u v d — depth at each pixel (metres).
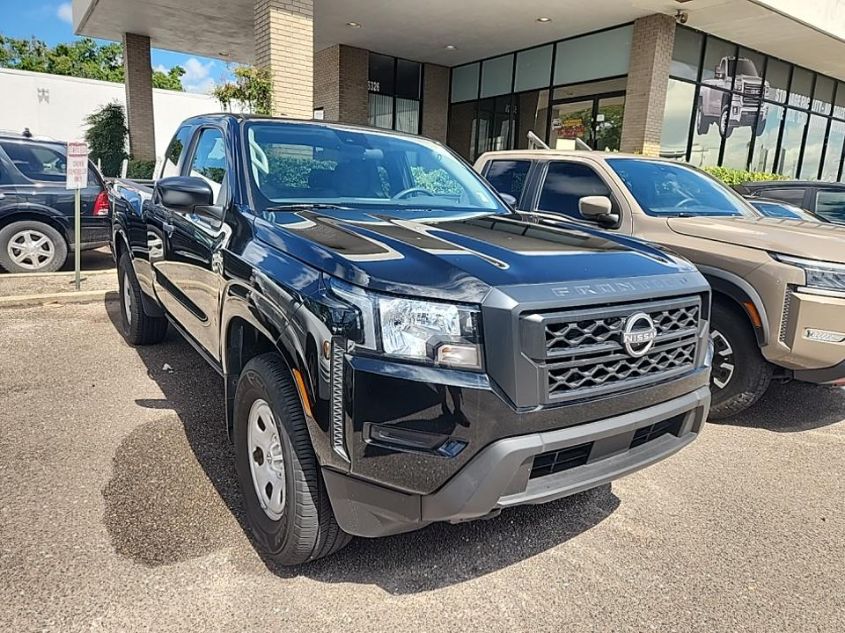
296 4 10.02
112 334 5.84
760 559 2.75
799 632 2.29
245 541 2.69
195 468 3.30
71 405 4.11
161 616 2.22
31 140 8.20
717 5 12.04
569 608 2.37
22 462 3.31
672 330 2.48
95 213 8.41
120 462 3.34
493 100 17.64
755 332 4.03
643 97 13.34
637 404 2.33
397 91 18.02
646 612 2.36
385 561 2.61
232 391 2.98
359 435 2.03
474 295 2.02
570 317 2.11
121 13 14.88
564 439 2.11
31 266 8.16
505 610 2.34
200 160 3.86
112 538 2.66
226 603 2.30
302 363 2.17
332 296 2.12
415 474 2.01
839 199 8.09
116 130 18.69
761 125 16.92
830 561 2.75
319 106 17.69
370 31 14.98
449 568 2.59
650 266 2.54
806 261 3.84
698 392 2.64
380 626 2.22
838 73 18.22
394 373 1.98
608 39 14.24
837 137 20.11
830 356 3.81
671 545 2.83
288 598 2.35
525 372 2.03
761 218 5.11
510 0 12.39
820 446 4.04
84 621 2.17
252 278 2.58
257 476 2.64
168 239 3.97
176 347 5.45
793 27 13.52
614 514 3.10
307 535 2.33
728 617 2.36
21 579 2.37
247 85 9.59
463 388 1.97
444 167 4.04
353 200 3.40
